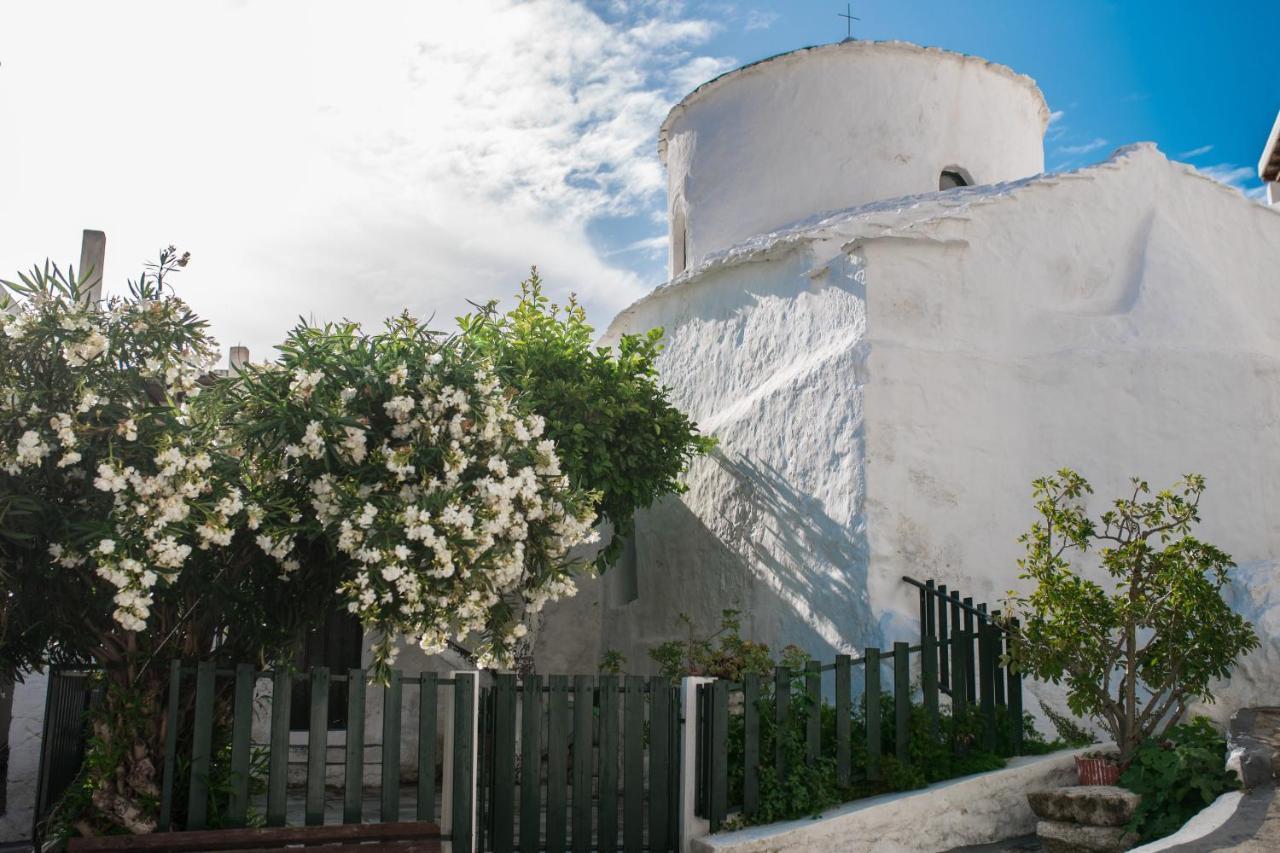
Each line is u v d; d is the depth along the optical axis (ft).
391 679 25.13
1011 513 34.19
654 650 36.65
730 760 26.99
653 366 45.96
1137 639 30.99
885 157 44.52
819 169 45.09
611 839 26.45
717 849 24.70
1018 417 34.99
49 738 29.96
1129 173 38.40
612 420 36.11
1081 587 27.12
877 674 27.91
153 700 25.27
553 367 36.78
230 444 25.32
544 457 27.14
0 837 33.91
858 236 35.09
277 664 26.50
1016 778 27.14
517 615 43.80
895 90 44.91
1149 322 35.96
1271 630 29.84
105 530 22.66
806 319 37.47
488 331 36.76
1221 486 34.78
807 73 45.78
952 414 34.12
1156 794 24.61
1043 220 36.86
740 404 40.14
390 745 24.99
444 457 25.05
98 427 23.36
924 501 33.17
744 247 41.14
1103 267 37.32
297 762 39.45
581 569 29.07
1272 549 34.71
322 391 25.04
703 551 40.83
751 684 27.07
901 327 34.30
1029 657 26.96
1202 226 39.50
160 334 24.35
